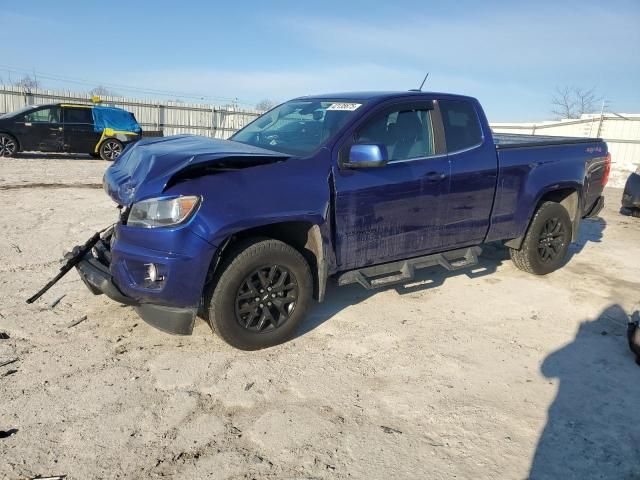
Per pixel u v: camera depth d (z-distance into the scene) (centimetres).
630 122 2272
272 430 294
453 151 474
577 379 367
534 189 536
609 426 312
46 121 1574
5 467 254
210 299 360
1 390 317
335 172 397
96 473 254
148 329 410
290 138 439
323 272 396
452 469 269
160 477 254
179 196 335
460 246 496
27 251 589
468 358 390
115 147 1653
